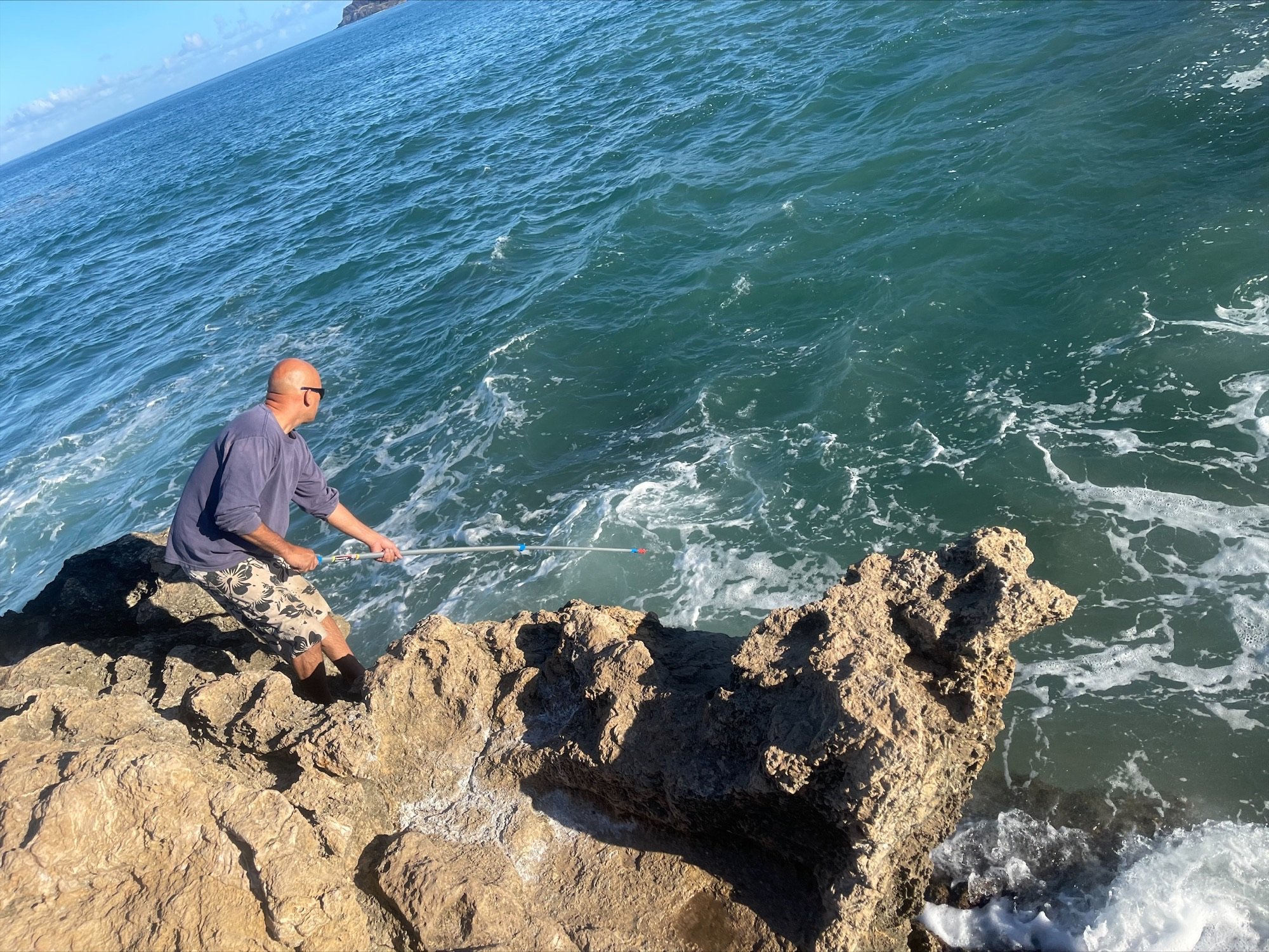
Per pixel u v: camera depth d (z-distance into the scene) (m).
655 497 10.66
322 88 78.88
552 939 3.70
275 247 27.58
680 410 12.52
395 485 12.68
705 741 3.99
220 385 18.39
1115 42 19.44
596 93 32.34
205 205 39.00
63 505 15.55
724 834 4.03
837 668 3.68
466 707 4.53
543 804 4.26
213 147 60.59
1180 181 13.94
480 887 3.75
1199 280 11.60
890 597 4.21
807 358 12.91
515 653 4.77
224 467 4.41
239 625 6.18
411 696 4.54
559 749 4.20
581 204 22.28
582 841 4.15
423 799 4.32
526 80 39.56
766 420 11.75
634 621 5.12
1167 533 8.39
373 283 21.77
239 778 4.12
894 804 3.25
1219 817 5.92
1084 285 12.27
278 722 4.30
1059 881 5.56
